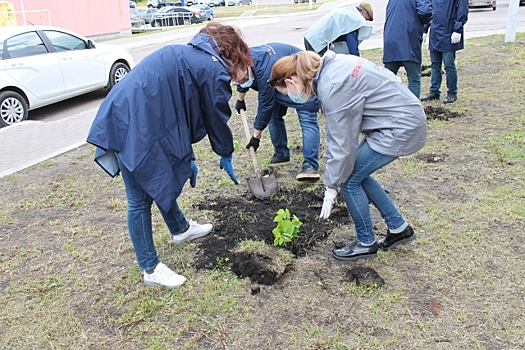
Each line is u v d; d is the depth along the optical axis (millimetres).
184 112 3008
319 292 3174
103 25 25984
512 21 10109
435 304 2996
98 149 3006
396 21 6172
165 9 35812
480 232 3699
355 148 3053
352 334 2805
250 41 16844
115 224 4234
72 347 2832
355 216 3363
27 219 4410
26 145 6695
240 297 3164
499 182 4492
